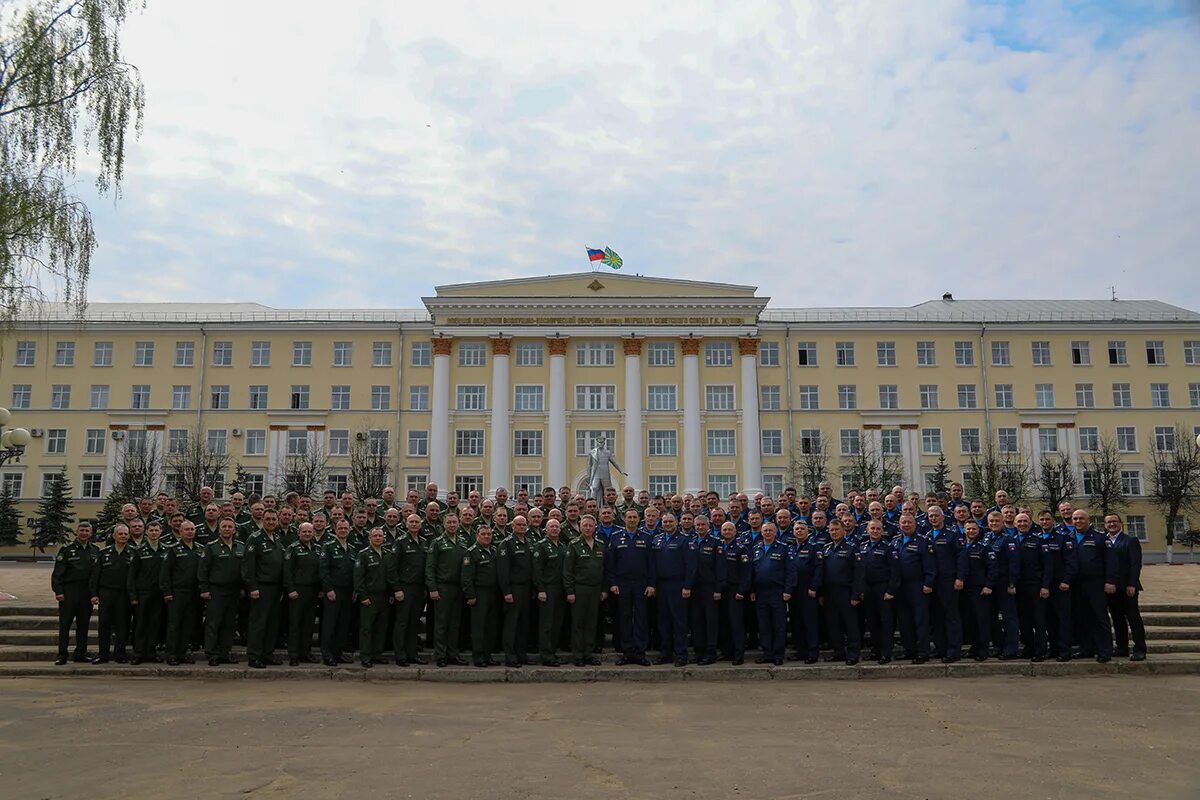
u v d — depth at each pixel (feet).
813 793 24.57
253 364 188.85
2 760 28.22
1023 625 48.32
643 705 36.99
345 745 29.94
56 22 65.67
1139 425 189.26
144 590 46.44
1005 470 176.76
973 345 191.11
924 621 46.16
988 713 34.91
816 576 47.09
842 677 44.45
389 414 186.60
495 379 182.80
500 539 48.37
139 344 189.98
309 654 47.57
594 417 183.42
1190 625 54.65
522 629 46.83
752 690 40.75
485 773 26.48
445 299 183.32
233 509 51.90
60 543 179.32
